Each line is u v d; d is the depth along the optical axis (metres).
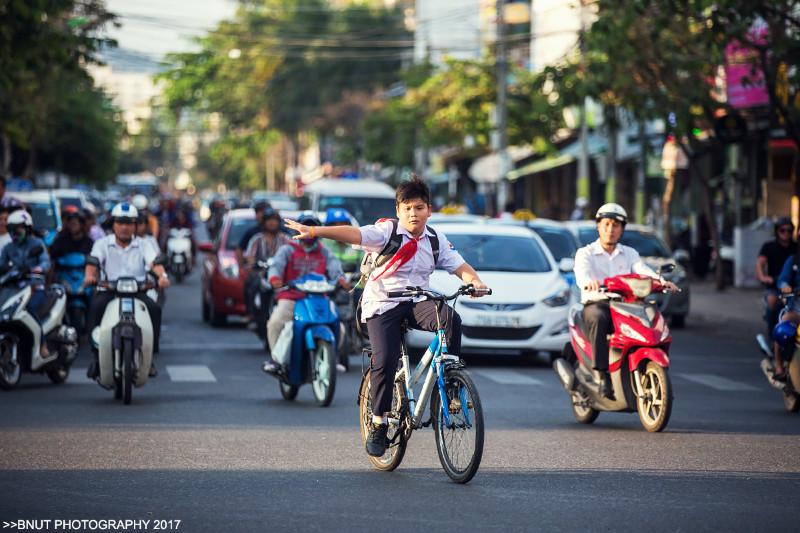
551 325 41.16
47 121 103.94
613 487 21.06
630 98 65.56
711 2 49.72
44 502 19.41
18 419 28.72
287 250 33.19
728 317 61.09
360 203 66.94
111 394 33.78
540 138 115.75
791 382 31.56
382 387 21.83
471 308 41.00
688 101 64.94
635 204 115.31
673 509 19.28
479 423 20.59
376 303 21.88
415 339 41.62
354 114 196.12
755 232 79.56
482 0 158.00
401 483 21.28
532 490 20.73
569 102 66.94
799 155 57.88
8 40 59.69
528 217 55.09
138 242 32.91
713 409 32.50
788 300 32.16
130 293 32.22
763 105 71.06
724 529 17.97
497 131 106.06
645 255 59.91
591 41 64.88
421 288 21.33
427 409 31.27
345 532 17.50
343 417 29.61
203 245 55.81
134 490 20.45
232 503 19.45
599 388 28.34
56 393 33.91
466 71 126.25
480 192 150.88
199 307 66.50
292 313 32.34
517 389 35.88
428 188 21.58
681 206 101.19
